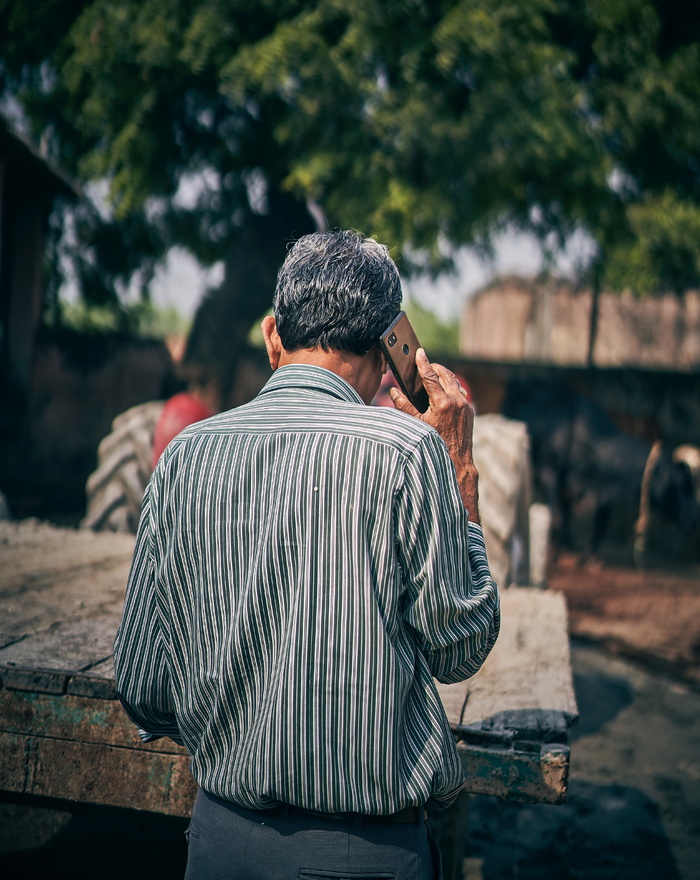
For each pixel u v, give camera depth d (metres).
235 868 1.13
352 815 1.09
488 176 6.46
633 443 8.12
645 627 5.44
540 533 4.96
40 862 2.38
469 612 1.12
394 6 5.82
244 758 1.10
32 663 1.65
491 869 2.52
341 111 6.02
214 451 1.16
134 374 8.88
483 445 3.97
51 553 2.95
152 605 1.21
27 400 8.44
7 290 8.41
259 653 1.09
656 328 18.06
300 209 7.26
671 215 7.12
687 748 3.46
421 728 1.12
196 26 5.96
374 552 1.07
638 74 6.69
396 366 1.24
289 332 1.22
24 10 6.45
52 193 8.34
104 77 6.37
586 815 2.88
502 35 5.89
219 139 7.22
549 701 1.68
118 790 1.56
